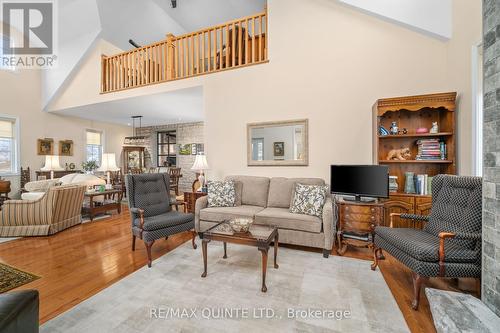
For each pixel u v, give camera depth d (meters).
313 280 2.21
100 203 4.88
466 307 1.57
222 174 4.23
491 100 1.59
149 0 5.44
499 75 1.52
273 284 2.14
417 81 3.09
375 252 2.44
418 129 2.99
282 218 2.94
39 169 6.17
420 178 2.92
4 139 5.62
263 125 3.92
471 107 2.54
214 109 4.26
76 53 5.49
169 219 2.84
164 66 4.70
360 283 2.17
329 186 3.49
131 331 1.55
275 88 3.85
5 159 5.64
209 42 4.38
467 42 2.59
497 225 1.53
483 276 1.66
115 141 8.33
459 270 1.76
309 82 3.64
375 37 3.28
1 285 2.11
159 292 2.00
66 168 6.76
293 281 2.20
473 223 1.94
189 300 1.89
